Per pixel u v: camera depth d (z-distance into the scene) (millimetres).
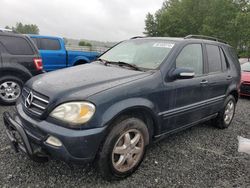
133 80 3254
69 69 3871
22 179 3105
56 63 10258
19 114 3211
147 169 3523
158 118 3508
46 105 2928
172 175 3428
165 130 3750
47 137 2797
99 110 2816
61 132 2729
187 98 3967
